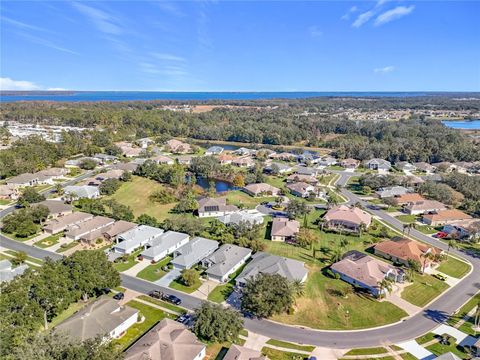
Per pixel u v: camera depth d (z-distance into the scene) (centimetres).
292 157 19738
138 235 8762
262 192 13350
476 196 12888
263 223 10481
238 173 15850
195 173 16438
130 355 4700
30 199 10950
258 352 4972
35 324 5009
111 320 5409
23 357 3894
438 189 13212
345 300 6619
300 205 10800
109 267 6475
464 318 6169
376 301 6600
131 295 6606
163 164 17450
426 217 10894
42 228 9494
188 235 9150
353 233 9831
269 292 5978
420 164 18125
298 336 5631
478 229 9612
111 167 16288
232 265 7481
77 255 6325
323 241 9288
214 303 6038
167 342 4938
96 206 10750
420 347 5425
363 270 7219
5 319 4688
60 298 5603
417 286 7156
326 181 15775
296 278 6969
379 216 11431
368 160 19612
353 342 5528
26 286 5341
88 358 4138
